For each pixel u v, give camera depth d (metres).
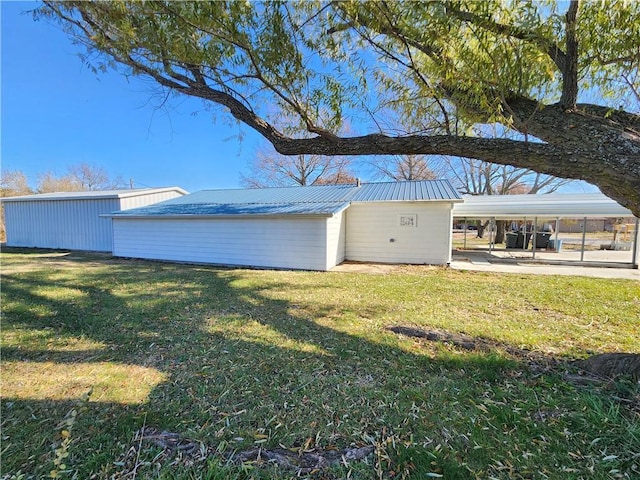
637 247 10.03
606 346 3.52
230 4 2.55
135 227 12.38
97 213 14.87
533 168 2.31
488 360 3.10
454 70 2.49
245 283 7.40
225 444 2.00
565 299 5.84
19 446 1.98
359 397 2.55
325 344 3.69
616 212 10.48
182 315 4.82
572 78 2.27
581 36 2.38
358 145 2.85
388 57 3.06
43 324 4.38
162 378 2.91
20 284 7.07
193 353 3.46
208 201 14.09
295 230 9.95
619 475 1.65
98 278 7.89
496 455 1.84
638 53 2.33
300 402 2.49
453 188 12.00
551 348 3.48
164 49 2.74
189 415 2.32
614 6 2.24
